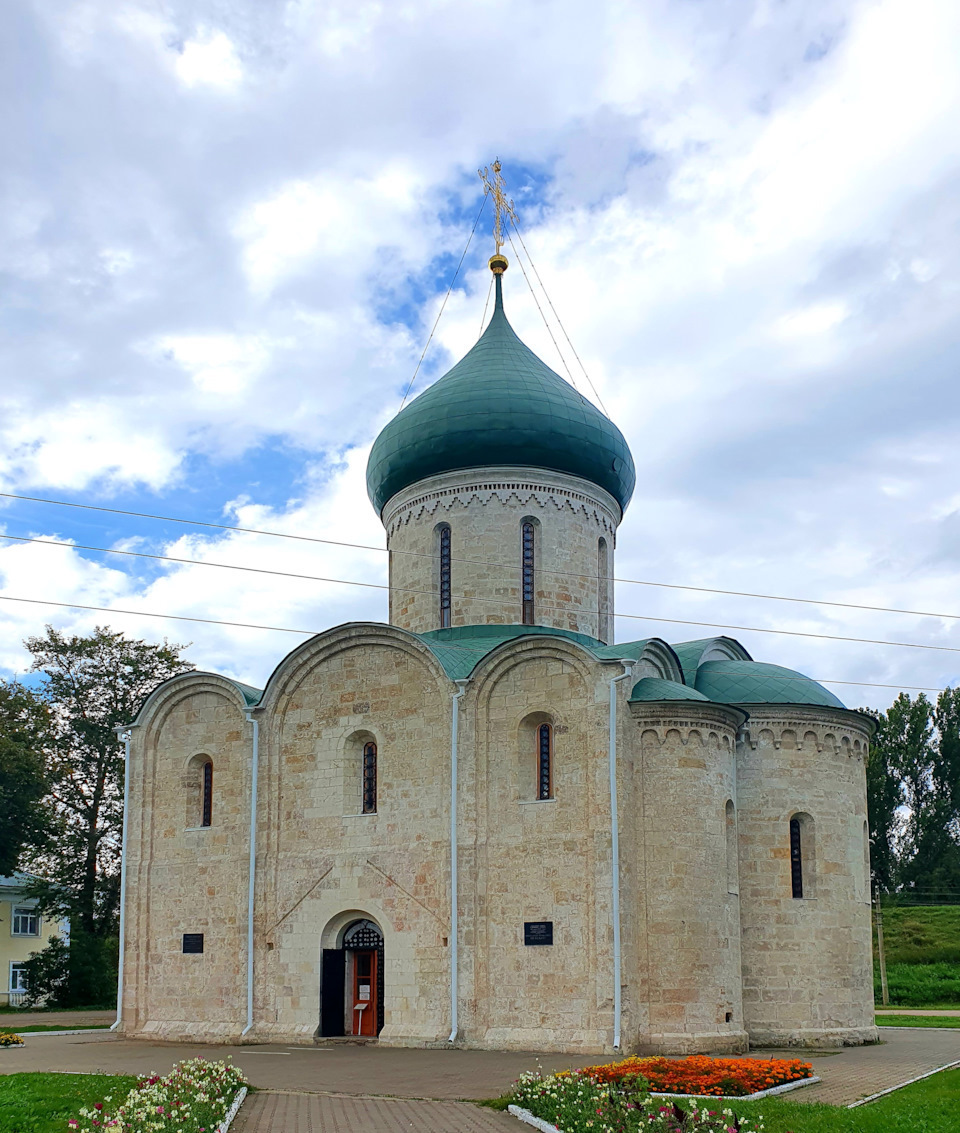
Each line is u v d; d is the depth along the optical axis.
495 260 47.16
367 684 38.12
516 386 42.47
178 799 40.91
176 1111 18.64
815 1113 20.42
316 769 38.34
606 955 32.12
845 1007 36.16
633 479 45.16
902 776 95.44
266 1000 37.16
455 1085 25.55
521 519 41.84
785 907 36.41
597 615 42.62
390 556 44.97
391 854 36.19
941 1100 21.94
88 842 60.53
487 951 34.00
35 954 59.75
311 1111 22.19
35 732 59.38
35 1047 35.50
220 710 40.91
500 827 34.72
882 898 88.06
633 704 34.28
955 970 71.12
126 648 63.81
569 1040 32.12
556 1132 19.17
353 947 36.84
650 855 33.50
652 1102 20.41
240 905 38.28
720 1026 32.75
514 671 35.75
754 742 37.75
